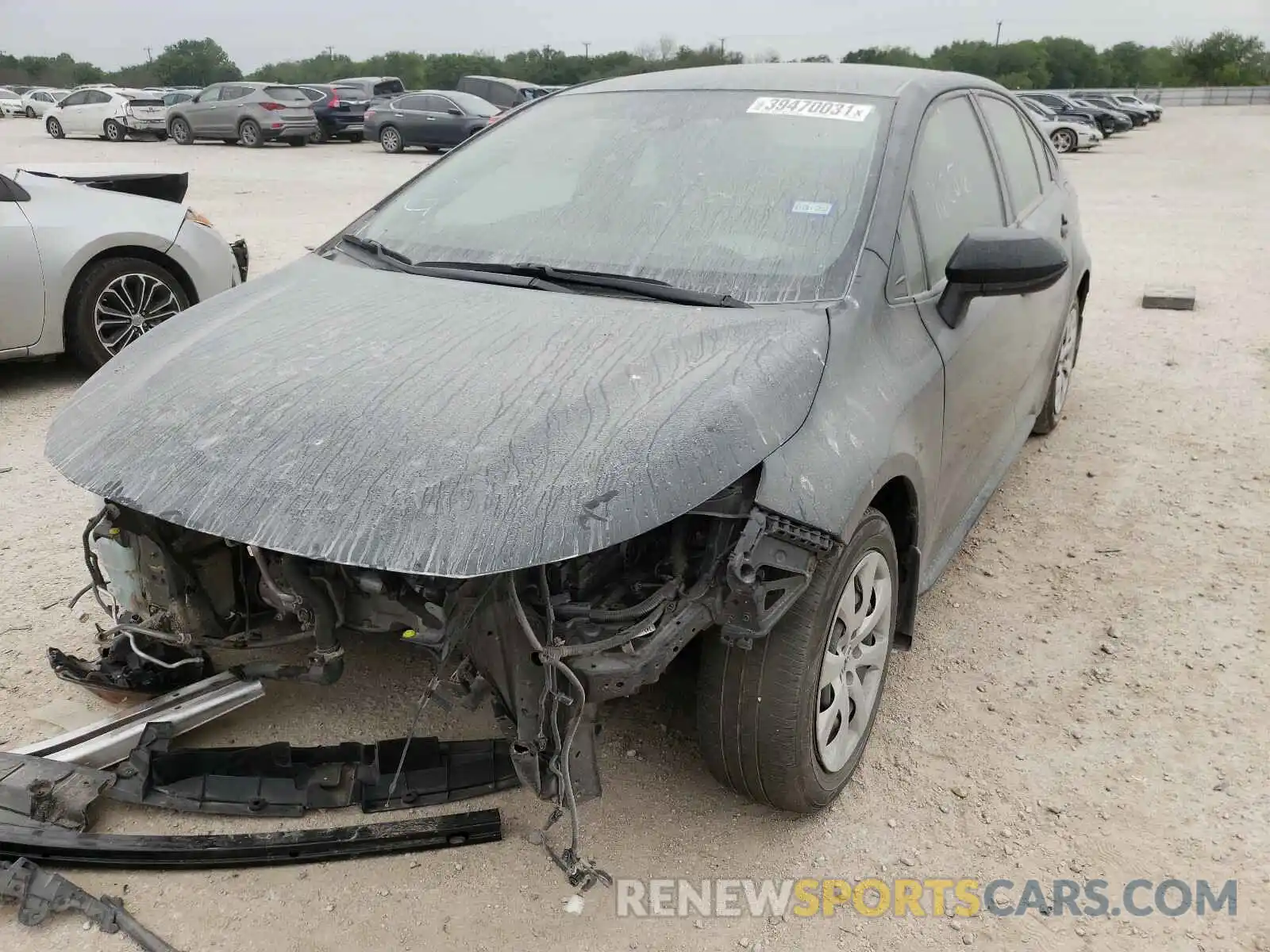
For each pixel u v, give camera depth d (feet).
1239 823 8.60
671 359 7.51
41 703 9.62
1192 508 14.51
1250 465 15.96
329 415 7.09
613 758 9.12
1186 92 246.88
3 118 130.00
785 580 7.01
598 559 7.04
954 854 8.27
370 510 6.36
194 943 7.16
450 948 7.21
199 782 8.33
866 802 8.81
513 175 10.69
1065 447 16.76
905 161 9.57
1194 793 8.96
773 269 8.74
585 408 6.93
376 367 7.59
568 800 6.78
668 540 7.30
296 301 9.12
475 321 8.25
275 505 6.56
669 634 6.78
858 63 11.87
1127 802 8.84
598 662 6.63
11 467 15.21
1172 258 33.35
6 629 10.83
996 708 10.11
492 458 6.54
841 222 9.02
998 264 9.00
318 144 86.43
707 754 8.02
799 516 6.93
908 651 11.02
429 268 9.62
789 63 11.94
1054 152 16.17
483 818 8.21
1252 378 20.20
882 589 8.72
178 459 7.09
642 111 10.93
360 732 9.30
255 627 8.48
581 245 9.46
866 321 8.38
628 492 6.35
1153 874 8.07
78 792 8.05
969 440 10.67
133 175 20.98
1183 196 51.98
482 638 6.80
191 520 6.68
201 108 81.46
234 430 7.16
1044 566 12.94
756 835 8.39
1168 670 10.74
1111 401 18.98
